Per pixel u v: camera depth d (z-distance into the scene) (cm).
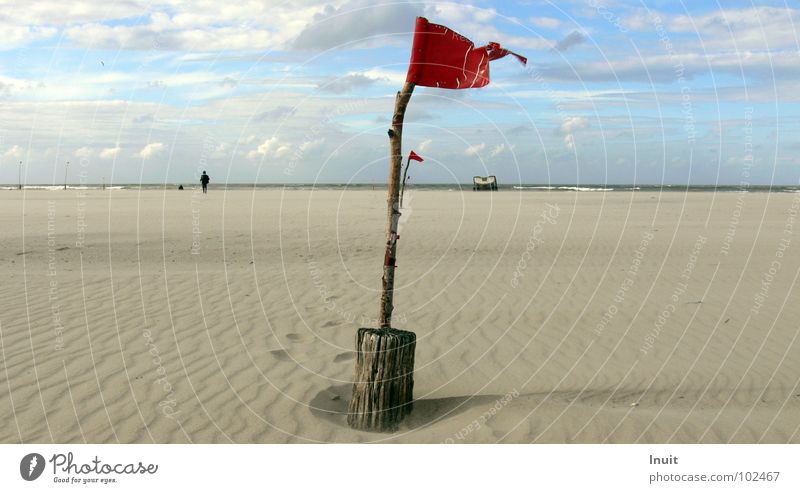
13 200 3775
